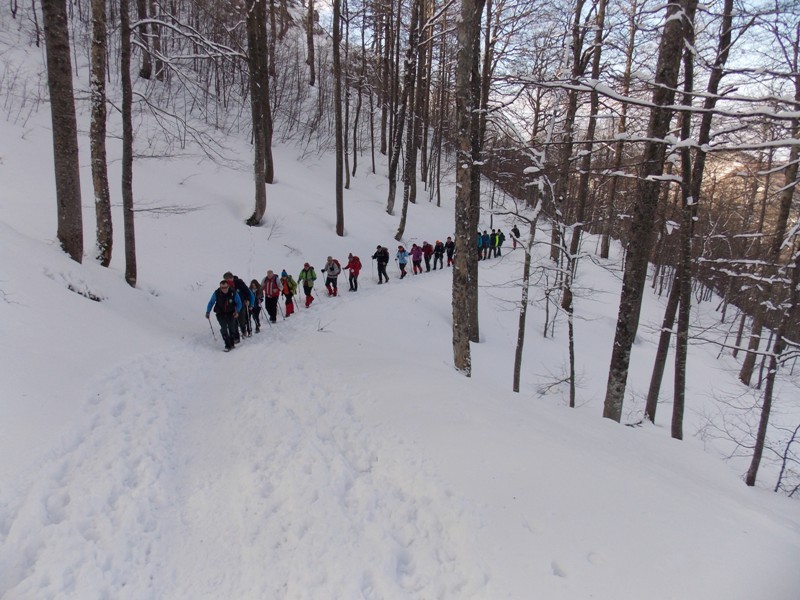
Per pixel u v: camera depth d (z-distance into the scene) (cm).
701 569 291
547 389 1123
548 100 1041
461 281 796
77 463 434
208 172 1911
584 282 2147
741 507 407
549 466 402
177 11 2220
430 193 3353
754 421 1209
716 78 753
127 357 726
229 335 937
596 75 1052
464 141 760
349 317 1223
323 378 687
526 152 948
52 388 533
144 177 1616
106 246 1050
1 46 1855
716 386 1401
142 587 316
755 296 1505
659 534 324
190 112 2191
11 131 1443
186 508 404
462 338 809
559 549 314
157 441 505
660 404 1220
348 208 2362
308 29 3303
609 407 858
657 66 704
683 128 823
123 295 969
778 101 348
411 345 1156
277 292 1188
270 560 338
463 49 734
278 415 573
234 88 2753
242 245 1591
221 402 645
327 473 432
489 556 316
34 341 597
